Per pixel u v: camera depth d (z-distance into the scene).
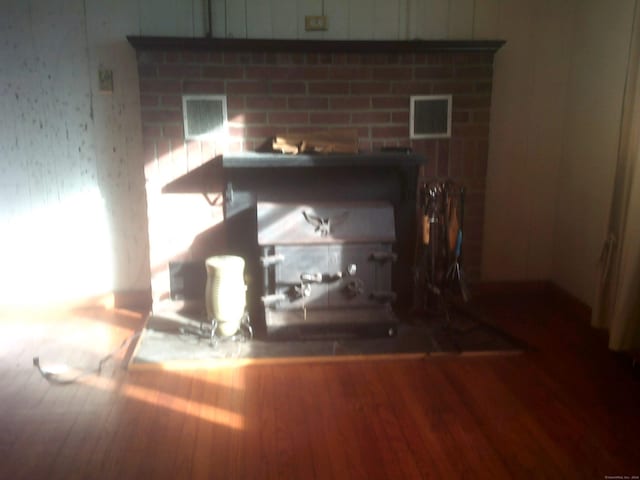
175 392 2.53
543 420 2.32
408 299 3.38
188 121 3.20
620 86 3.00
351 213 3.02
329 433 2.22
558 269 3.69
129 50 3.25
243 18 3.24
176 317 3.28
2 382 2.61
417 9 3.32
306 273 2.98
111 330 3.20
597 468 2.03
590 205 3.30
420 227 3.19
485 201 3.63
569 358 2.87
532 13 3.41
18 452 2.09
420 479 1.97
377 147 3.36
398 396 2.50
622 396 2.51
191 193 3.27
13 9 3.14
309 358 2.80
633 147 2.69
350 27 3.30
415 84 3.31
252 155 2.97
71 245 3.45
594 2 3.23
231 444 2.15
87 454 2.08
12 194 3.34
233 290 2.94
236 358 2.79
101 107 3.30
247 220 3.23
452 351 2.88
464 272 3.39
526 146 3.59
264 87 3.22
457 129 3.39
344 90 3.28
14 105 3.24
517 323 3.31
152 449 2.12
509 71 3.47
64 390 2.54
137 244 3.49
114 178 3.39
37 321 3.34
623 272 2.69
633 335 2.67
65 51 3.21
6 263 3.41
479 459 2.08
